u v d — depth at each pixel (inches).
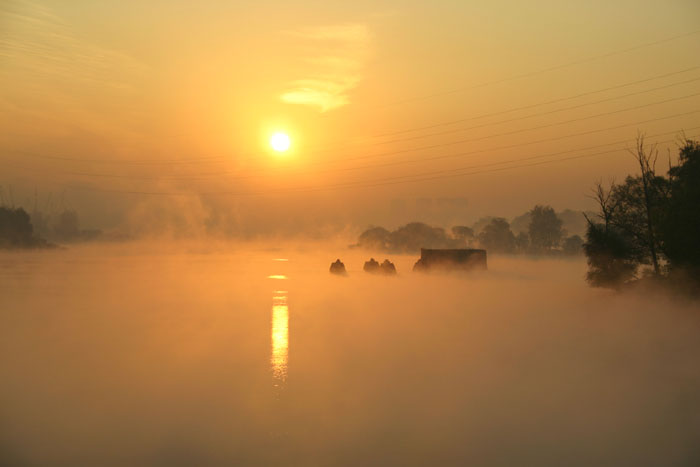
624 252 2027.6
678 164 1893.5
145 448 668.7
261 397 862.5
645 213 2012.8
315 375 992.2
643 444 677.9
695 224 1642.5
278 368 1036.5
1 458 637.3
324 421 760.3
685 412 795.4
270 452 658.2
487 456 645.9
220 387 912.3
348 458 635.5
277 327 1493.6
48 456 636.7
